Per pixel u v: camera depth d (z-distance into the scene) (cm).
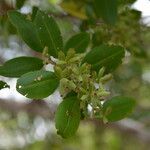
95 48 49
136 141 126
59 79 46
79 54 48
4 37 84
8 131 116
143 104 110
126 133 117
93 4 67
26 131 114
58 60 47
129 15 68
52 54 49
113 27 66
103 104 49
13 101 109
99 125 116
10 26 66
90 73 48
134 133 116
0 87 49
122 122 115
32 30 49
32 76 46
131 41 69
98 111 48
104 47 49
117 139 128
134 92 96
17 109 110
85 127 121
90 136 123
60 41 49
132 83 95
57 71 46
